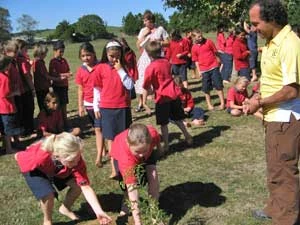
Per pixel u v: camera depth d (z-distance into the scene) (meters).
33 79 5.95
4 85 4.85
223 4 9.54
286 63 2.64
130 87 4.08
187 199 3.54
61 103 5.95
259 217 3.20
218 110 6.38
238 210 3.34
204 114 6.16
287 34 2.68
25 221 3.36
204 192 3.65
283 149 2.75
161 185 3.80
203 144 4.85
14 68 5.02
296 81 2.62
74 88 9.91
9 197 3.79
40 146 3.09
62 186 3.28
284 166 2.78
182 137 5.11
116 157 3.05
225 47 8.81
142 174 2.92
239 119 5.81
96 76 4.09
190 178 3.93
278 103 2.74
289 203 2.80
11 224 3.32
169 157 4.48
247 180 3.84
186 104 5.66
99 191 3.77
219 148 4.69
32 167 3.05
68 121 6.43
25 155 3.10
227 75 8.75
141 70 6.48
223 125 5.56
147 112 6.43
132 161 2.98
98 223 3.28
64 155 2.92
